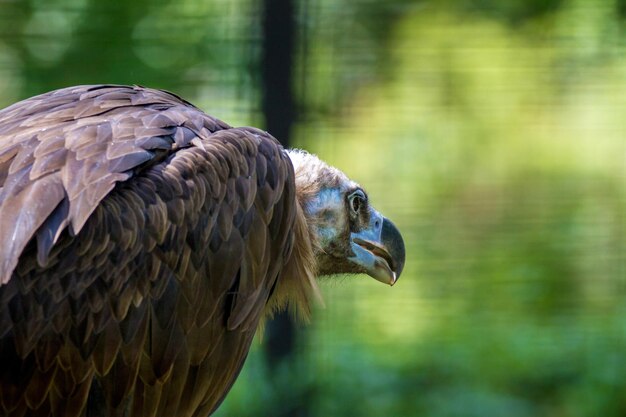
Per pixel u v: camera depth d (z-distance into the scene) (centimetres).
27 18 1266
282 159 689
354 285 1311
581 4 1407
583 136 1446
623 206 1446
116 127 622
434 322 1366
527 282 1398
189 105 715
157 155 614
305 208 807
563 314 1395
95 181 576
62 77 1269
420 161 1406
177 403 630
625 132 1432
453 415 1299
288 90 1091
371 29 1295
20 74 1270
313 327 1199
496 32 1412
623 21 1401
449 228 1412
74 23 1260
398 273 839
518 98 1427
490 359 1356
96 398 593
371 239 832
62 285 567
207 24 1191
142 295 589
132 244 583
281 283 740
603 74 1417
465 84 1410
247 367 1074
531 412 1330
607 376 1370
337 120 1251
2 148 603
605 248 1432
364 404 1254
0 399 570
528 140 1445
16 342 561
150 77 1237
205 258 622
